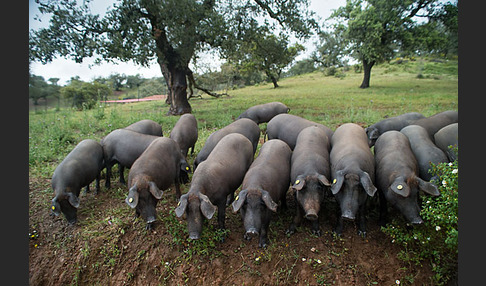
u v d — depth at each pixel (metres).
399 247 4.93
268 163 5.69
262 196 4.88
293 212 6.02
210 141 7.59
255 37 18.16
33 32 13.13
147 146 7.07
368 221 5.60
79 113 19.44
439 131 6.77
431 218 4.49
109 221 5.82
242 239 5.38
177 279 4.95
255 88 41.03
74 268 5.23
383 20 23.97
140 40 13.78
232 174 5.86
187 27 14.94
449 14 23.62
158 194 5.29
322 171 5.46
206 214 4.71
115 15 13.39
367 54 25.08
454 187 4.04
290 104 18.97
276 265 4.87
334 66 53.53
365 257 4.84
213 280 4.84
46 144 10.01
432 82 29.62
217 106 19.11
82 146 6.73
